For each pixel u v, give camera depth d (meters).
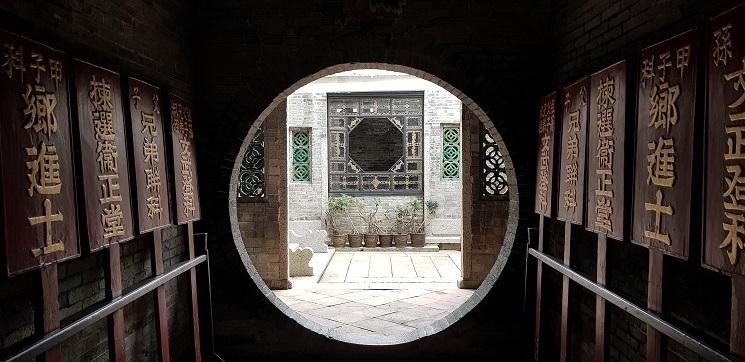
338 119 12.84
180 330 4.30
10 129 2.14
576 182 3.57
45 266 2.33
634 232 2.77
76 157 2.62
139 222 3.24
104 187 2.85
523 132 4.63
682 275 2.59
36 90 2.31
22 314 2.44
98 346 3.09
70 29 2.77
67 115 2.55
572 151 3.66
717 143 2.09
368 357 4.64
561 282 4.17
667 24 2.72
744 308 1.93
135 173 3.21
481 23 4.61
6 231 2.08
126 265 3.43
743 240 1.91
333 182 12.90
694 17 2.49
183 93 4.32
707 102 2.16
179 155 3.98
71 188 2.55
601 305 3.13
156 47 3.81
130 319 3.44
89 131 2.73
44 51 2.38
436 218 12.35
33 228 2.25
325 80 12.40
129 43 3.41
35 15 2.49
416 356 4.64
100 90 2.87
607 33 3.46
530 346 4.54
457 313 4.84
